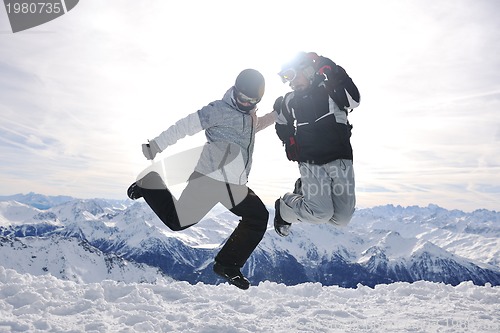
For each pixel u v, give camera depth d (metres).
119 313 4.81
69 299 5.25
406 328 4.72
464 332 4.58
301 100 4.51
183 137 3.83
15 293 5.20
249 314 5.28
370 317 5.29
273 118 4.76
